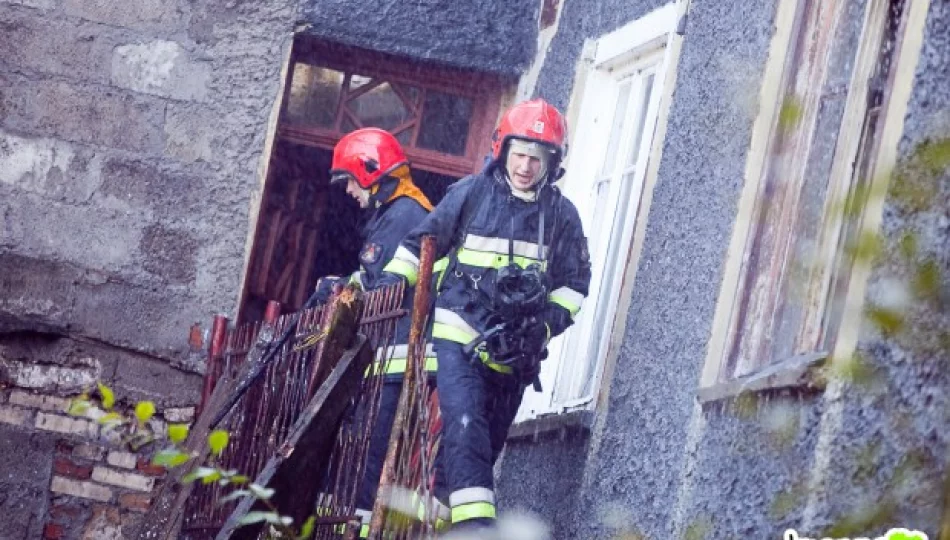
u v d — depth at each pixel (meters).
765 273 17.53
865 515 13.19
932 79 13.73
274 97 29.64
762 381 15.59
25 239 28.69
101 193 28.95
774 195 17.84
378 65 31.22
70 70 29.14
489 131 31.64
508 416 21.14
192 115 29.31
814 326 15.62
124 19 29.31
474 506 19.59
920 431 13.02
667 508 18.16
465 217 21.08
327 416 18.58
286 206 31.33
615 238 24.94
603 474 21.06
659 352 20.08
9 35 29.06
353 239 35.19
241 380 22.17
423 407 18.59
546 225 21.19
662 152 22.22
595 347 24.59
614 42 26.38
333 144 31.03
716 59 20.81
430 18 30.95
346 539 19.28
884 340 13.50
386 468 18.30
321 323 20.84
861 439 13.52
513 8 31.34
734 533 15.71
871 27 16.12
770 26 18.95
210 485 22.56
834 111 16.78
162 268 28.92
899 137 13.90
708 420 17.58
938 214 13.27
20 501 28.16
